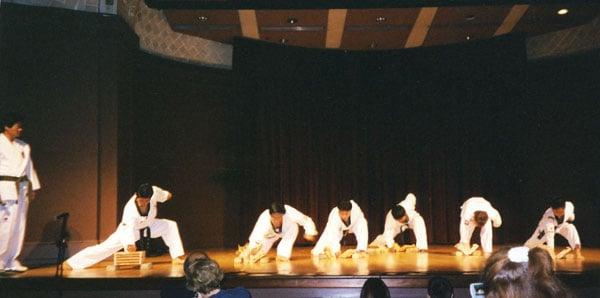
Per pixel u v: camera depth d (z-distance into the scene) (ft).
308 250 25.70
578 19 26.03
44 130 20.02
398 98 30.96
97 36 21.13
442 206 30.07
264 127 28.96
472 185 29.48
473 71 29.50
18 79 19.80
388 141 30.96
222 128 27.94
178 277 15.35
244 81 28.12
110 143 21.02
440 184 30.22
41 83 20.13
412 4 21.54
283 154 29.43
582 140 26.73
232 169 27.66
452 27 27.45
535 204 27.86
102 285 15.25
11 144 16.74
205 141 27.27
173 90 26.22
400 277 15.60
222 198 27.63
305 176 29.94
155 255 22.52
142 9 24.66
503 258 4.81
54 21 20.44
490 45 28.89
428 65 30.58
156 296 15.38
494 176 28.78
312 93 30.42
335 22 26.58
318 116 30.50
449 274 15.64
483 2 21.53
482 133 29.27
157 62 25.25
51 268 17.53
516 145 27.94
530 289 4.55
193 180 26.66
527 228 27.66
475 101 29.53
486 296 4.77
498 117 28.71
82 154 20.51
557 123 27.50
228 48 29.07
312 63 30.35
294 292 15.69
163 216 25.30
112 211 20.77
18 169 16.66
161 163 25.41
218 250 25.27
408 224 23.90
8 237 16.21
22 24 19.98
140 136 24.25
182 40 27.12
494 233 28.43
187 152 26.53
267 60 29.01
